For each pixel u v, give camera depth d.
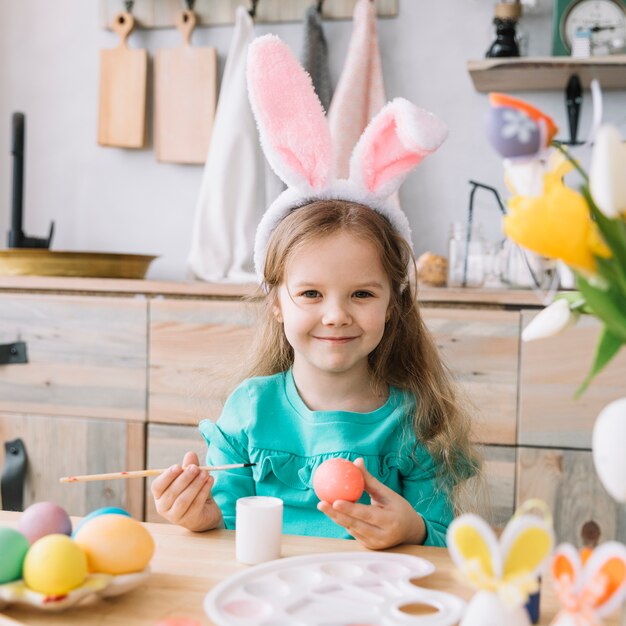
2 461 1.88
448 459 1.18
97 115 2.27
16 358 1.86
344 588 0.67
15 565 0.64
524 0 1.90
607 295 0.51
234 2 2.17
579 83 1.90
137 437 1.81
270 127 1.14
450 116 2.07
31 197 2.32
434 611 0.64
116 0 2.24
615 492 0.49
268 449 1.16
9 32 2.32
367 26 1.98
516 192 0.54
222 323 1.76
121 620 0.62
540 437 1.61
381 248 1.11
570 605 0.49
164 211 2.24
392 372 1.26
